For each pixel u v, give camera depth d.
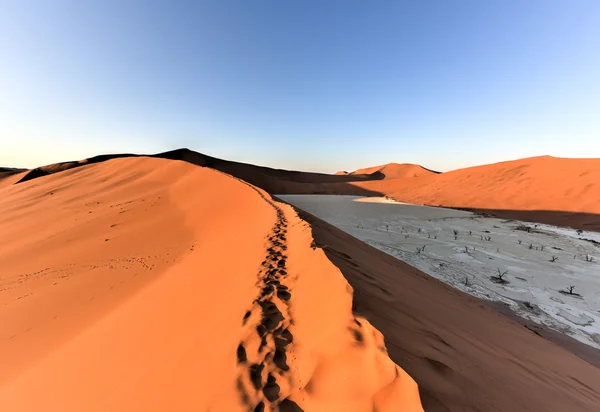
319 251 4.65
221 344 2.92
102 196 22.75
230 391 2.18
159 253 10.22
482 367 2.58
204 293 4.77
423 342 2.63
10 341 5.71
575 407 2.56
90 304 6.95
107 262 9.94
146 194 22.23
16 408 3.48
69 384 3.54
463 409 1.81
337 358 2.20
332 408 1.83
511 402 2.15
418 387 1.80
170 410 2.32
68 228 14.95
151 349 3.58
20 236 14.71
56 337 5.62
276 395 2.06
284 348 2.60
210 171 24.88
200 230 12.26
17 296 7.90
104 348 4.16
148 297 5.86
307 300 3.39
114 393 2.96
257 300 3.60
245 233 8.48
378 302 3.27
